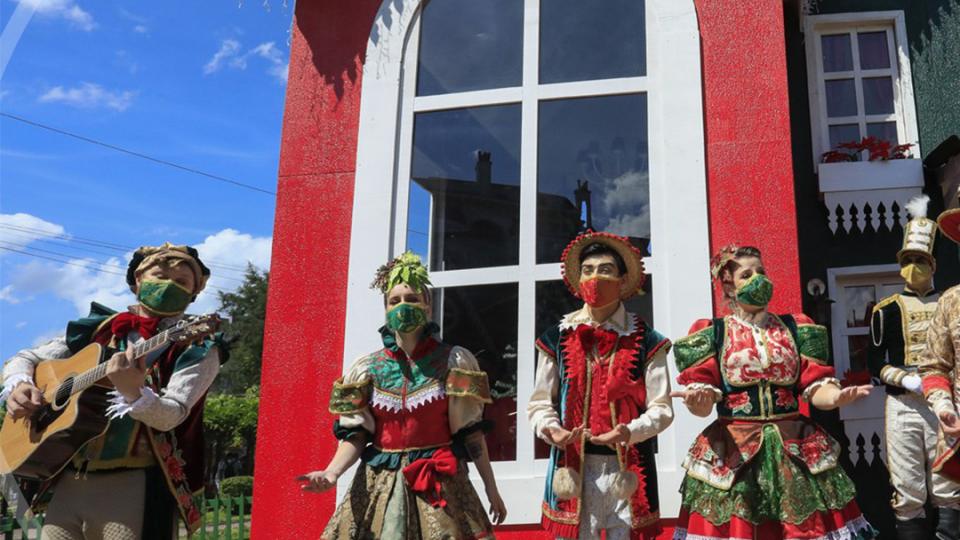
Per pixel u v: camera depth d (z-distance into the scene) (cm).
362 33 573
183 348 369
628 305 486
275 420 513
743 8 519
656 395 373
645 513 360
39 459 338
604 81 528
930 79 629
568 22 548
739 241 481
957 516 435
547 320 500
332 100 564
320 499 495
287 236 544
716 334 387
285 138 563
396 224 534
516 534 464
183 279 380
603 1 545
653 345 381
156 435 357
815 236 643
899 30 667
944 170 604
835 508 351
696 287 477
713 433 376
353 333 516
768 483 354
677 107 509
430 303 387
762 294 382
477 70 554
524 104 538
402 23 568
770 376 371
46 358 381
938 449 406
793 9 688
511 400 491
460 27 565
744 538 350
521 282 509
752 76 506
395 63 562
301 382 516
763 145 493
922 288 472
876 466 587
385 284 384
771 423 366
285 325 528
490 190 530
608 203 509
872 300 636
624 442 348
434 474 350
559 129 530
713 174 495
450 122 548
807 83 671
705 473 368
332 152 554
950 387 365
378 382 371
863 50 680
